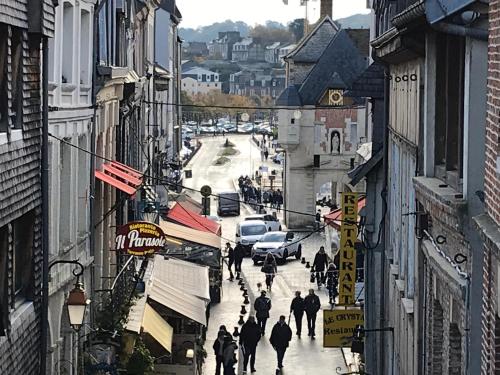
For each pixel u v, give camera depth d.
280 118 94.00
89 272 32.56
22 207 22.19
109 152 39.44
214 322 52.22
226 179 141.12
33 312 23.39
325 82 94.12
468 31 16.06
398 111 30.11
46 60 24.14
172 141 94.88
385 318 33.44
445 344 18.97
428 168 21.69
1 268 21.36
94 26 33.69
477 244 16.16
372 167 35.78
